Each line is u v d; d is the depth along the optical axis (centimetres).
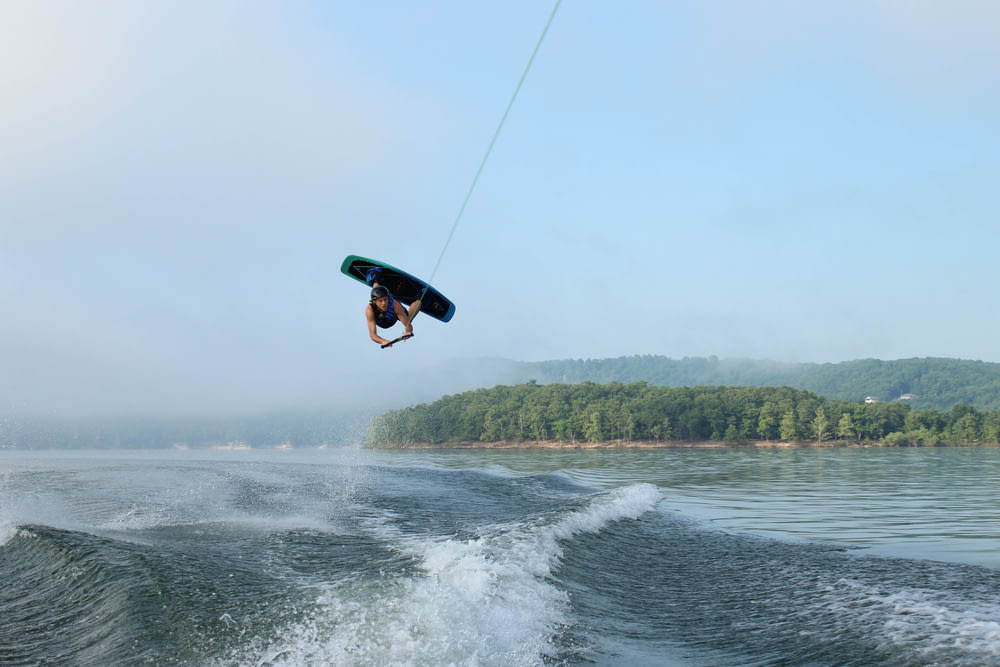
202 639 809
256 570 1173
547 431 15950
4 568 1248
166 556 1239
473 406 16662
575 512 1870
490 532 1581
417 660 736
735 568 1427
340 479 3027
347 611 873
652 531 1925
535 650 828
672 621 1027
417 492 2622
